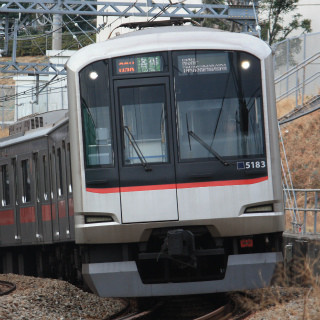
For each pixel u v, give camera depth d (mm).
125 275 40406
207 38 41094
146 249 40375
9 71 117312
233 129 40469
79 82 41031
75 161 40906
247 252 40500
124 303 48469
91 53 41188
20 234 67438
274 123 40750
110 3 93375
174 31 42188
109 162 40438
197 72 40812
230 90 40750
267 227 40000
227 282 40188
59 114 68000
